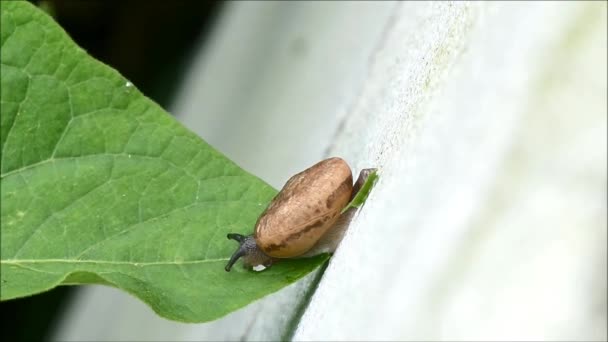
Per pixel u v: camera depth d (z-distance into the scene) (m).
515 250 0.31
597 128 0.31
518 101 0.32
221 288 0.38
